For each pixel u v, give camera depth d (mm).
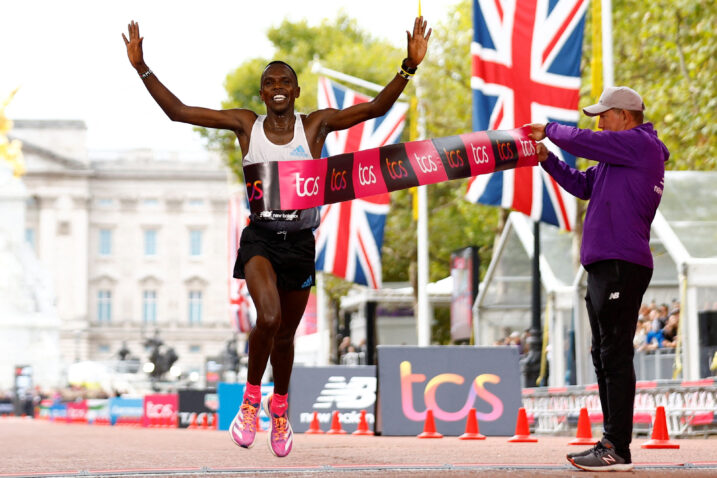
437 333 51531
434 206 48219
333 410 17859
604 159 7043
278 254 7121
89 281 126562
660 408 11555
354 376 18047
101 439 17453
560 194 18781
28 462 9656
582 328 22406
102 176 127875
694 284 18812
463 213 45156
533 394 22078
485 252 49781
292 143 7109
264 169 7066
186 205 129125
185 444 14391
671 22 30703
